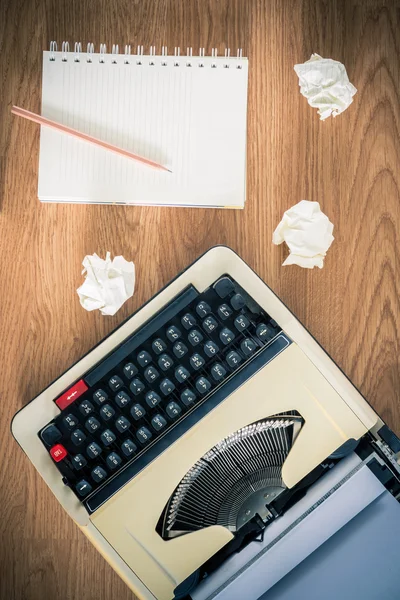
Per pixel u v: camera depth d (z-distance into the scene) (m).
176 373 0.76
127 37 0.87
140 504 0.75
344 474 0.74
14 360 0.87
